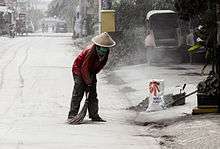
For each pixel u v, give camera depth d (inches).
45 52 1907.0
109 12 1557.6
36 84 1088.2
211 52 616.7
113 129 554.3
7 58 1674.5
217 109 607.2
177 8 661.3
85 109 613.3
